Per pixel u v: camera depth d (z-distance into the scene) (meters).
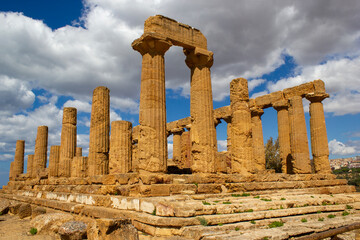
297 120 24.89
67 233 10.89
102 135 19.67
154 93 15.05
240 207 11.84
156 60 15.43
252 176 17.80
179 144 35.91
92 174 19.06
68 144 25.03
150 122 14.74
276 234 9.23
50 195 21.30
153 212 11.02
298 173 24.05
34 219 14.66
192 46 16.94
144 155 14.42
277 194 16.53
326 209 13.97
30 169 39.78
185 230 9.59
